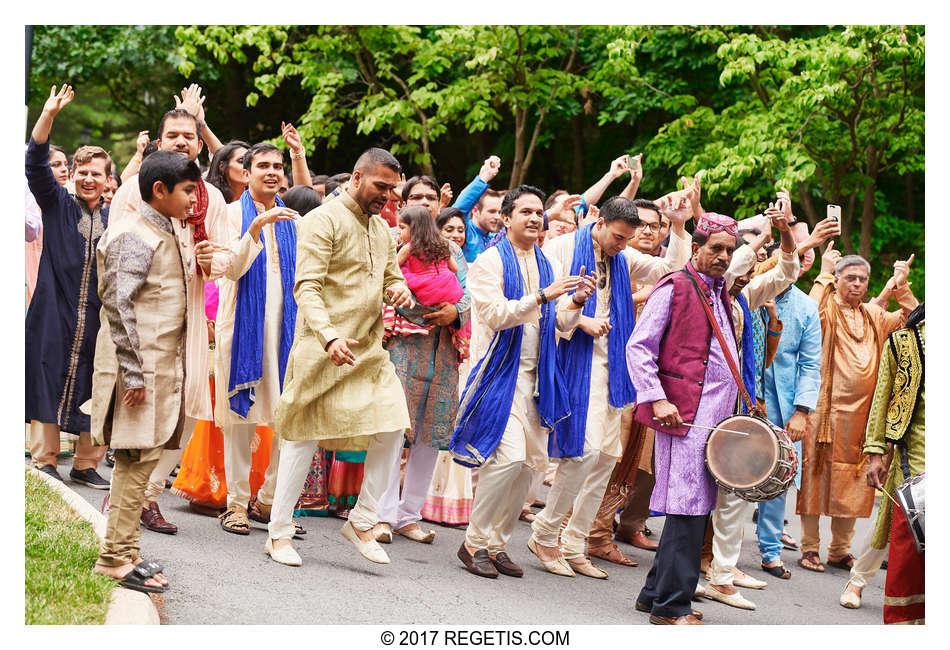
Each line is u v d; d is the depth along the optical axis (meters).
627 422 6.64
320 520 6.57
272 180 5.95
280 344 5.98
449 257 6.47
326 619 4.63
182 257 4.62
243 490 5.91
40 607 4.09
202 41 13.44
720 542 5.88
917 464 5.59
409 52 14.95
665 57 13.77
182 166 4.49
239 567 5.20
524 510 7.57
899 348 5.67
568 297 5.89
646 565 6.59
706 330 5.15
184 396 4.65
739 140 11.97
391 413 5.21
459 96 13.20
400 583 5.31
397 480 6.20
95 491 6.66
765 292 5.76
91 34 16.56
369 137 17.44
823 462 7.07
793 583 6.62
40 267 6.70
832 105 11.77
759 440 4.91
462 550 5.78
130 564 4.60
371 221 5.32
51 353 6.63
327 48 13.63
